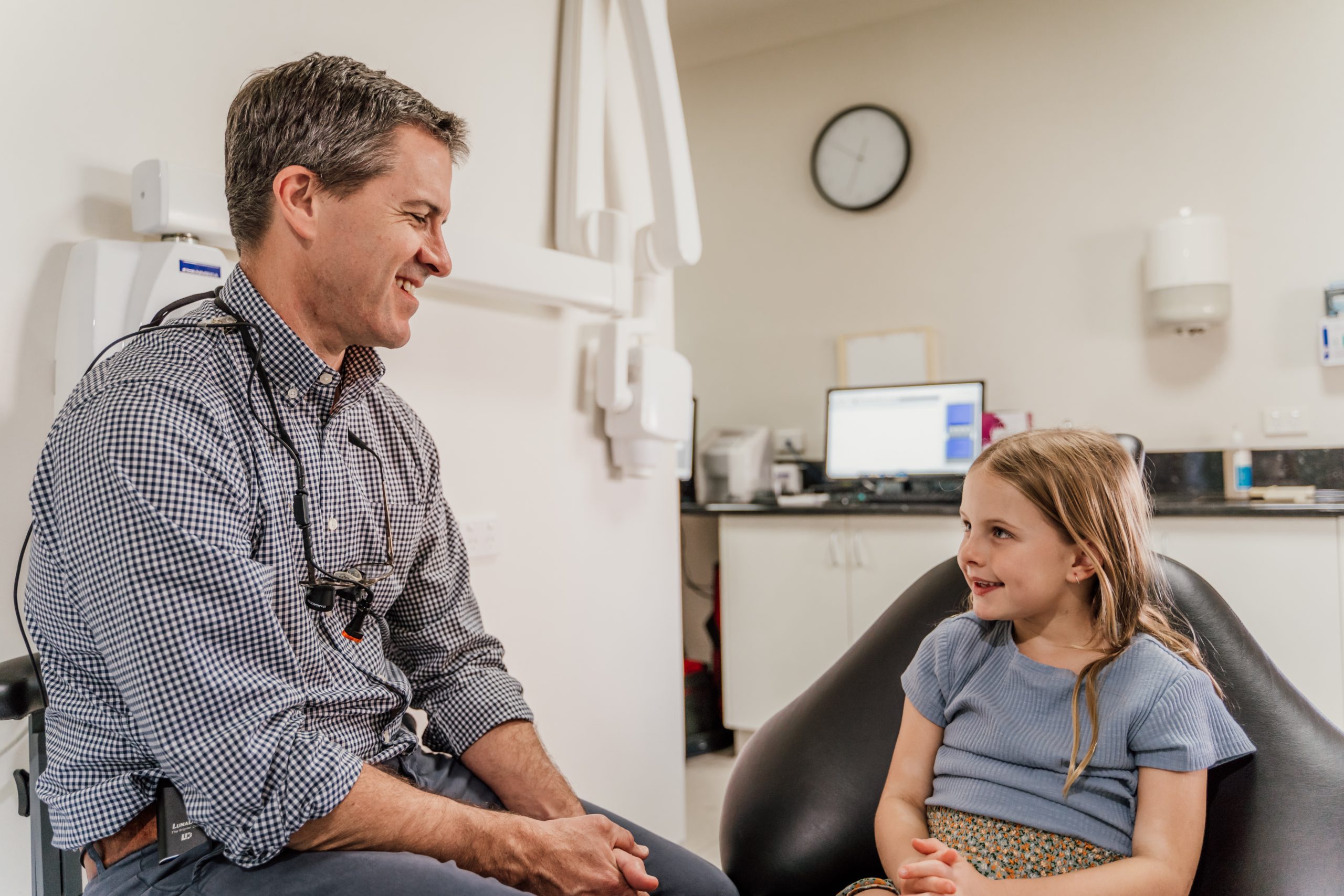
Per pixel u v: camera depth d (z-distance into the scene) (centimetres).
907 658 127
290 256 105
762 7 381
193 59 141
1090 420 341
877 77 382
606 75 215
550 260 182
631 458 209
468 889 91
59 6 127
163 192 127
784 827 119
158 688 86
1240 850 97
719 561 374
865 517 294
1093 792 99
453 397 177
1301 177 311
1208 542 258
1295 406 311
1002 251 357
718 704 335
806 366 398
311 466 107
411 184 107
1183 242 309
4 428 122
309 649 104
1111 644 104
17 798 120
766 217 407
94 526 88
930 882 89
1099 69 340
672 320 234
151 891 91
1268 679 109
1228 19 321
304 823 90
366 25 164
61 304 126
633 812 218
